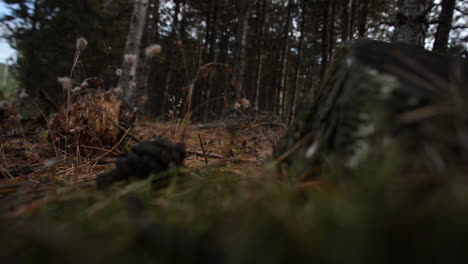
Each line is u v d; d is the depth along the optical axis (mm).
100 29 13625
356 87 844
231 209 639
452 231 363
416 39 4039
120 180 1135
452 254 354
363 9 9680
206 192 876
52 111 3316
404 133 658
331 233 427
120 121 2938
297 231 445
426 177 573
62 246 479
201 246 469
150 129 5398
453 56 1063
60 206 891
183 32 13883
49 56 11984
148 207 801
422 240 372
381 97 736
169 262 470
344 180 664
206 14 16719
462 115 606
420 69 835
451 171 511
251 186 843
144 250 501
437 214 409
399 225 391
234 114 5184
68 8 12789
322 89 1124
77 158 2033
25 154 2389
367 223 391
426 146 625
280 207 560
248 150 2789
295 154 1048
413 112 665
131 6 15094
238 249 429
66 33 12961
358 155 730
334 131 881
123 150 2654
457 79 763
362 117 771
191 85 1720
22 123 3088
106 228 629
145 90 10867
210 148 3244
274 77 20656
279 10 17984
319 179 844
